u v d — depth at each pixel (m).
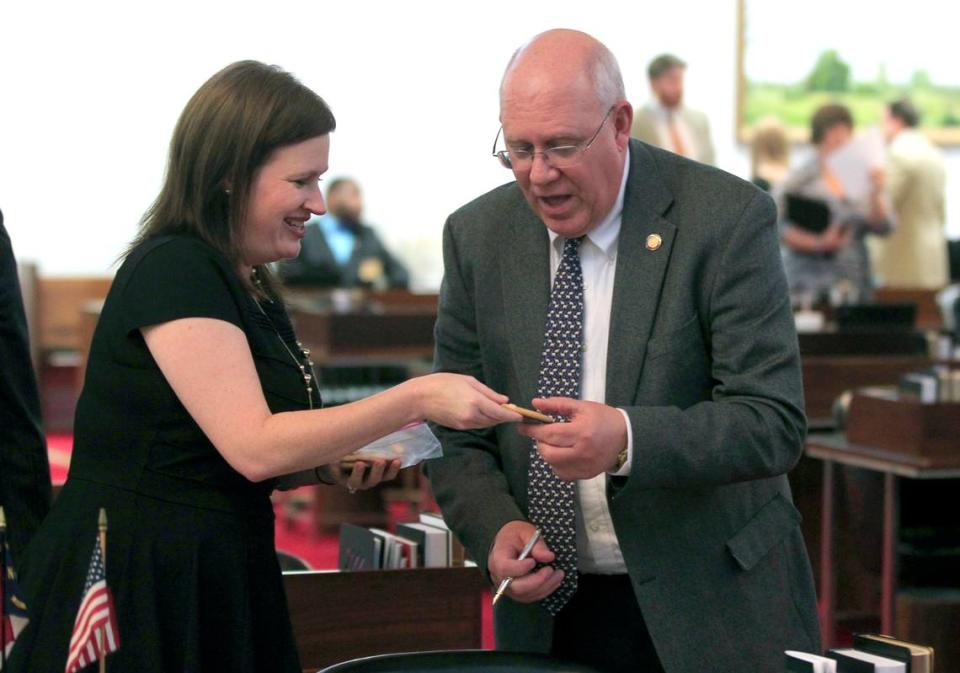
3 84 10.03
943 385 4.55
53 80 10.10
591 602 2.57
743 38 11.07
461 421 2.19
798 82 11.17
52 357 9.73
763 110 11.16
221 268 2.21
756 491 2.54
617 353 2.42
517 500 2.56
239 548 2.22
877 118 11.25
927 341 6.74
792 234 8.54
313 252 8.66
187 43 10.27
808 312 7.45
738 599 2.46
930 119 11.33
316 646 3.02
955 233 11.37
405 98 10.57
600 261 2.49
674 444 2.27
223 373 2.15
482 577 3.12
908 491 4.90
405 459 2.47
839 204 8.53
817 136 8.66
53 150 10.15
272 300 2.46
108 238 10.28
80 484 2.22
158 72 10.27
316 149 2.27
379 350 7.16
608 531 2.48
